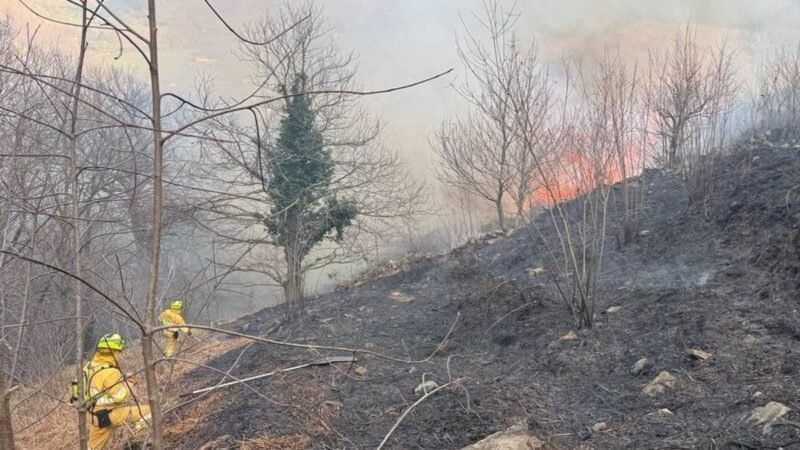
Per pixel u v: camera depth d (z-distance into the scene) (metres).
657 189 10.29
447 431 4.28
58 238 4.46
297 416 4.93
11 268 4.67
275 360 6.80
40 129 4.75
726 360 4.57
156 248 2.13
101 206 4.11
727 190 8.37
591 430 4.07
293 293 9.74
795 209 6.71
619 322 5.88
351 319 8.81
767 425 3.57
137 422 5.59
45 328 6.70
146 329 2.13
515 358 5.82
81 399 2.60
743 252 6.55
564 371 5.18
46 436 6.40
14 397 6.81
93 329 7.10
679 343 5.05
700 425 3.81
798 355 4.34
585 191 7.23
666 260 7.27
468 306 7.93
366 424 4.70
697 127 9.27
